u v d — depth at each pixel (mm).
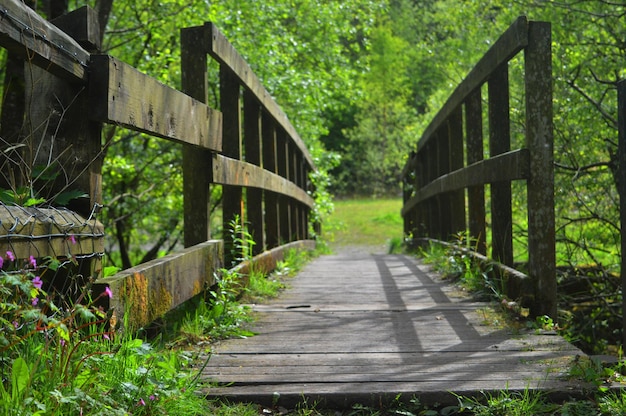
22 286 2010
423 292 5453
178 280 3613
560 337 3723
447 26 11352
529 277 4238
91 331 2580
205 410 2590
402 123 31203
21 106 4316
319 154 13539
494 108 5109
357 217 23828
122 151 9320
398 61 32938
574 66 7301
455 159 7168
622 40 7188
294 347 3568
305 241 10008
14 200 2521
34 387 2127
